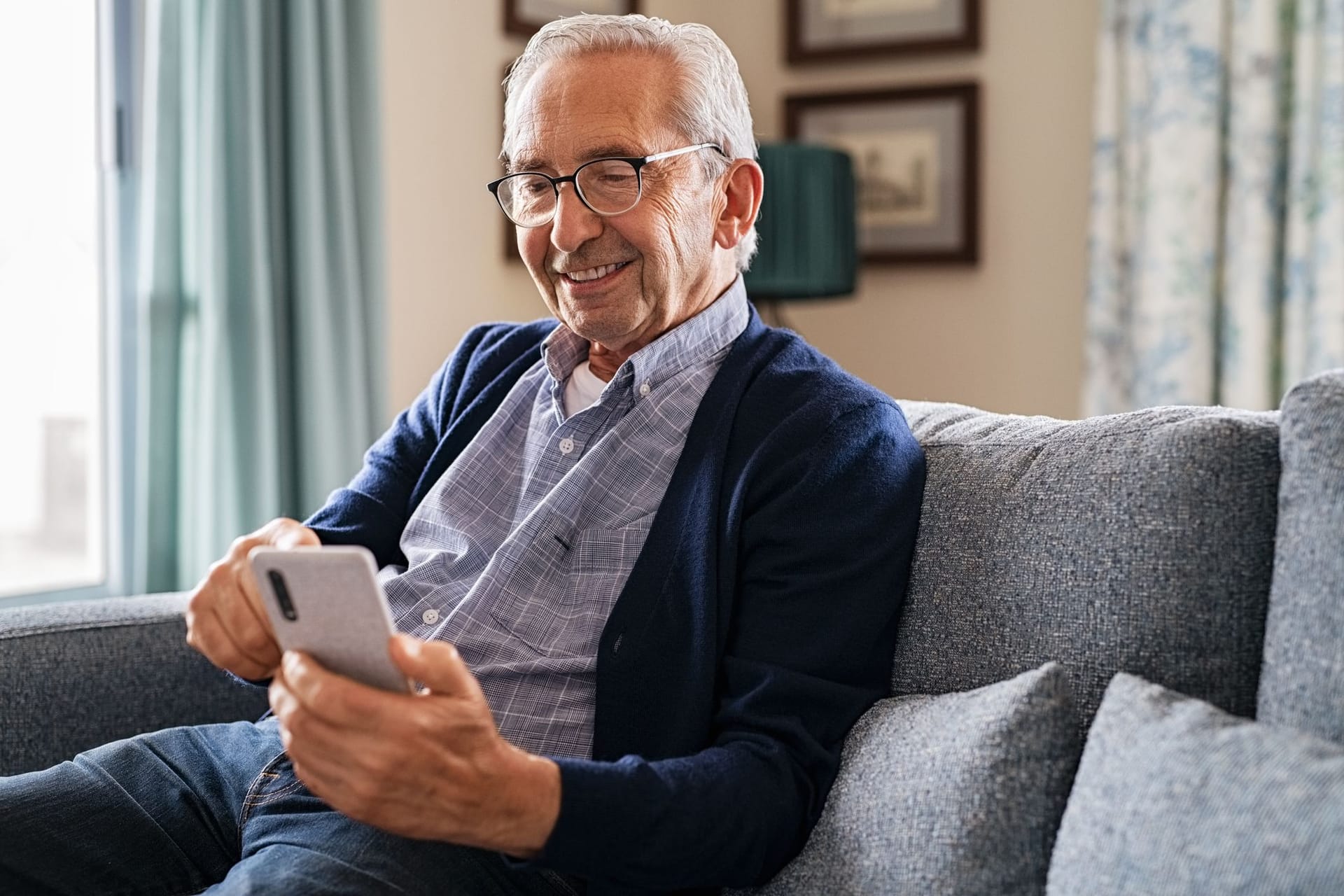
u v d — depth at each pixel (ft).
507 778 3.18
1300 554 3.31
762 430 4.27
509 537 4.38
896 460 4.24
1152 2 9.51
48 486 8.00
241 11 7.59
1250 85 9.14
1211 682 3.57
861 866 3.43
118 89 7.87
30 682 4.66
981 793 3.31
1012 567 3.96
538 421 4.74
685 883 3.45
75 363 8.05
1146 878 2.87
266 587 3.10
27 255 7.78
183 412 7.57
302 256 7.88
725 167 4.66
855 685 4.01
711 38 4.67
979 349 10.91
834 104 11.28
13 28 7.63
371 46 8.16
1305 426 3.41
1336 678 3.11
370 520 4.90
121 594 7.94
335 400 8.00
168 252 7.50
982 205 10.84
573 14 10.50
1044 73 10.56
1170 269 9.45
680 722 3.91
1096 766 3.21
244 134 7.61
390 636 3.00
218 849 4.24
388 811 3.08
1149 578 3.67
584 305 4.50
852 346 11.43
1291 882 2.63
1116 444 3.94
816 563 3.99
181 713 4.99
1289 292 9.15
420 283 9.29
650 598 4.07
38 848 3.92
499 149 9.90
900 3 10.99
